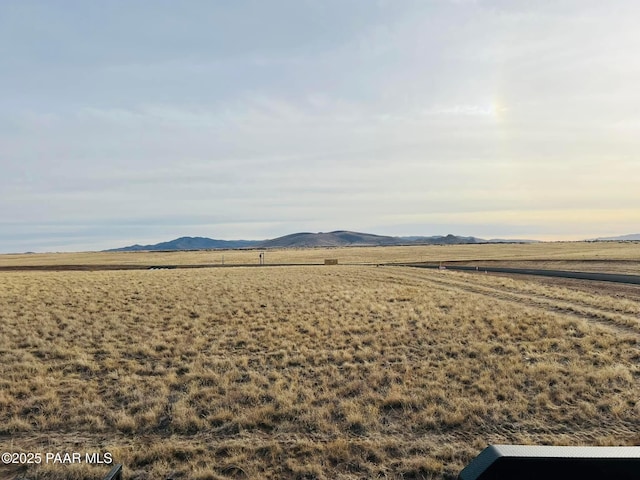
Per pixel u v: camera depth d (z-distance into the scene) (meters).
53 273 52.97
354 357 12.95
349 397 9.55
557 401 9.12
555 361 12.12
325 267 67.69
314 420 8.19
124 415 8.32
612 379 10.33
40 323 17.72
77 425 8.14
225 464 6.59
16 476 6.24
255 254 162.00
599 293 28.00
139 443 7.36
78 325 17.44
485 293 29.12
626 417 8.27
